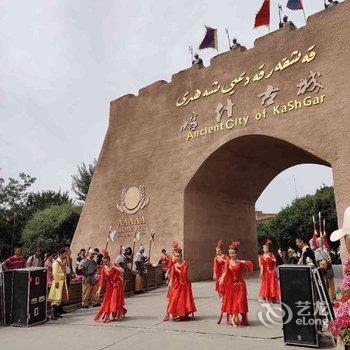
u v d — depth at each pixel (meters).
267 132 16.23
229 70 18.67
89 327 9.16
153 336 7.98
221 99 18.53
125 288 14.45
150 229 19.56
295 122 15.45
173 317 9.43
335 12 15.39
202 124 19.03
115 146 23.30
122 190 21.73
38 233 33.97
